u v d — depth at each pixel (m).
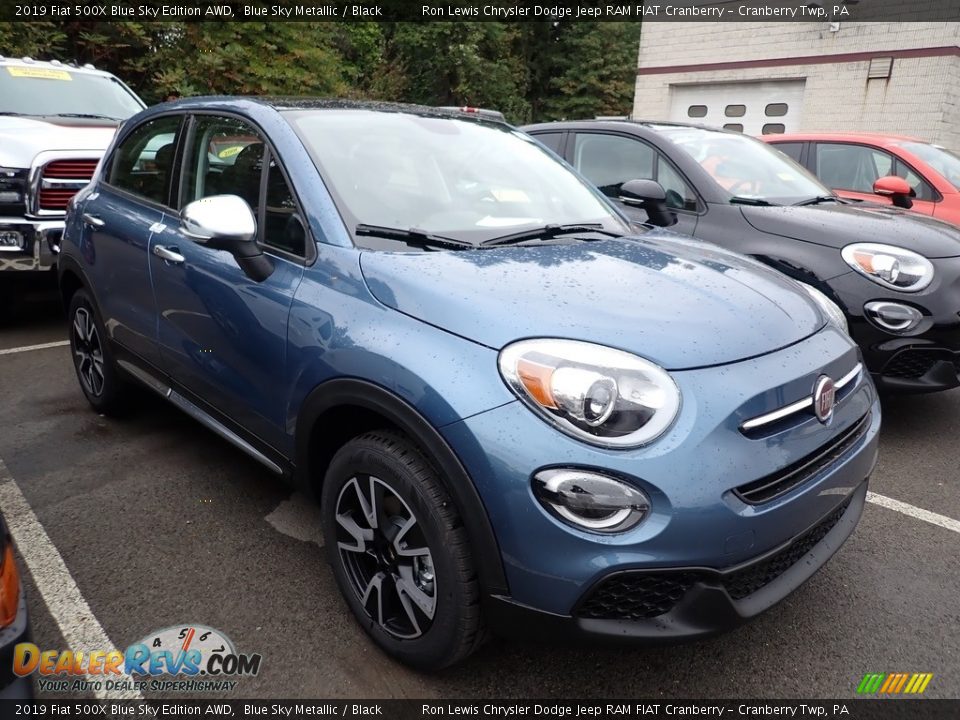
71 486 3.22
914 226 3.91
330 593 2.53
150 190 3.37
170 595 2.49
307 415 2.29
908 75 11.46
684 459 1.75
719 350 1.94
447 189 2.77
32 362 4.93
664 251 2.65
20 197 5.23
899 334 3.61
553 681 2.16
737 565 1.82
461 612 1.93
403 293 2.10
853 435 2.24
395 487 2.02
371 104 3.16
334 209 2.43
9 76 6.55
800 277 3.84
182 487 3.23
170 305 3.01
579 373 1.79
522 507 1.75
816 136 7.00
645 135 4.80
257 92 12.54
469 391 1.84
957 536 2.98
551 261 2.35
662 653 2.29
